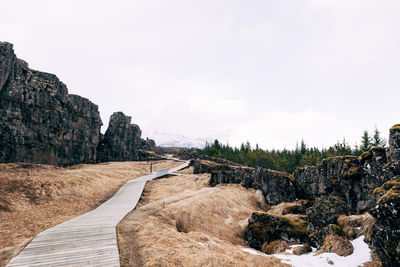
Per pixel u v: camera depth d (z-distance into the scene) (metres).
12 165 34.12
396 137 15.61
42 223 18.06
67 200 26.03
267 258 13.68
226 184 44.75
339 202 19.89
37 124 55.47
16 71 49.25
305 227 21.08
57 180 30.23
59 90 64.50
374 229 13.16
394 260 10.48
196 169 61.00
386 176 16.59
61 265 10.40
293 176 37.75
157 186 44.94
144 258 11.48
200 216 24.95
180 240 15.03
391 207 10.83
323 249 15.25
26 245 12.66
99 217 19.55
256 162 95.75
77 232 15.07
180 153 130.75
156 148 173.50
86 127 78.81
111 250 12.32
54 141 62.09
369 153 22.08
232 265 11.57
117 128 98.56
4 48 45.22
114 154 94.19
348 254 13.52
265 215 23.27
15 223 17.23
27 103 52.00
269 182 38.03
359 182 22.38
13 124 48.50
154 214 21.44
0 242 13.51
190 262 11.30
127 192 35.38
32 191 24.92
